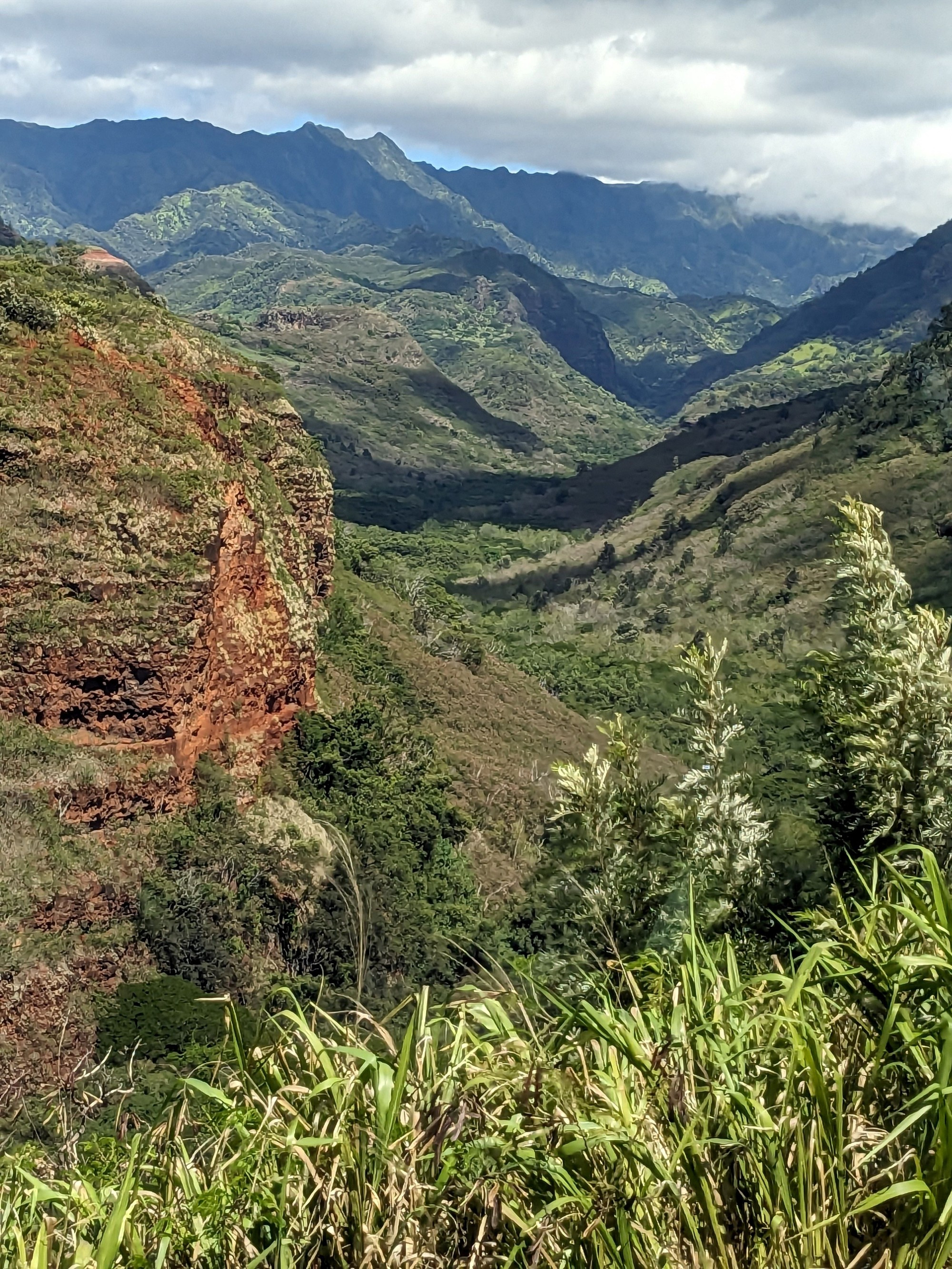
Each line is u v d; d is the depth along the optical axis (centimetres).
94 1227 342
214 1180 336
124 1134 391
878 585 730
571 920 670
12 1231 318
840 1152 295
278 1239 307
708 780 707
